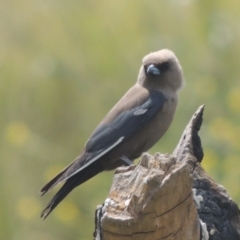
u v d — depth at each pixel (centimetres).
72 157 1286
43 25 1363
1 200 1214
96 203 1215
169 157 604
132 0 1384
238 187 1126
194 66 1330
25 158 1262
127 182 623
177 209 593
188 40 1352
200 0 1376
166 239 600
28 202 1216
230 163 1159
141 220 584
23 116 1316
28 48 1352
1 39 1354
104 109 1314
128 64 1337
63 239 1214
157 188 578
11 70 1337
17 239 1197
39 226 1213
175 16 1373
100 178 1234
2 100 1322
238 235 716
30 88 1329
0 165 1247
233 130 1231
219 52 1335
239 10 1375
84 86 1329
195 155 765
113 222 587
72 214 1215
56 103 1324
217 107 1288
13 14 1366
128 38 1356
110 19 1370
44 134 1310
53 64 1334
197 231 619
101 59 1337
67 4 1378
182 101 1284
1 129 1298
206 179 739
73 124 1316
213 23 1352
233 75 1329
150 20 1371
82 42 1352
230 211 723
